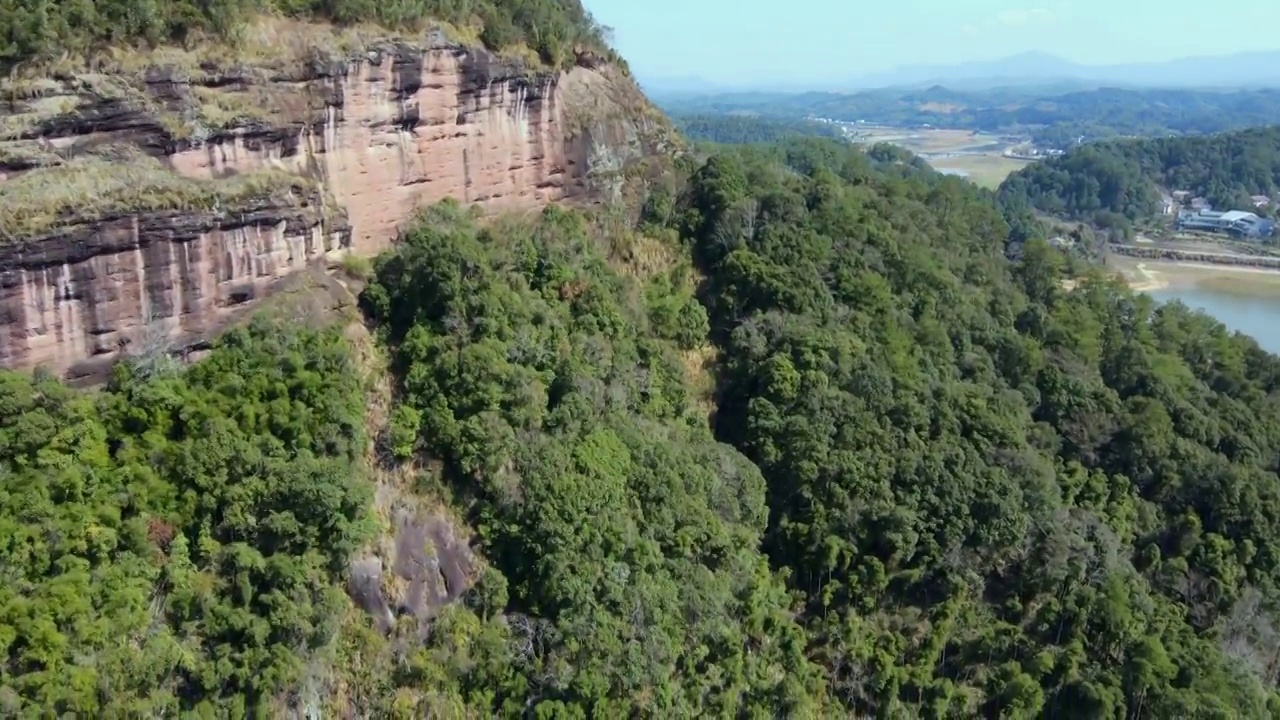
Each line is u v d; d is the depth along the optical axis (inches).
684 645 2087.8
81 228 1720.0
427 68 2517.2
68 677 1434.5
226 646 1616.6
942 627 2393.0
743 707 2142.0
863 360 2891.2
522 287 2469.2
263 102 2110.0
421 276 2278.5
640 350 2687.0
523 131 2888.8
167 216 1845.5
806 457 2596.0
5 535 1508.4
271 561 1696.6
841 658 2326.5
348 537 1801.2
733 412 2849.4
